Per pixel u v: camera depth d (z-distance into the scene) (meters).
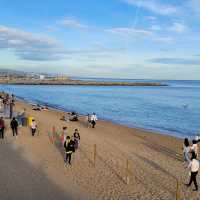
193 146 19.72
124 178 16.06
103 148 22.89
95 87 187.12
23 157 19.27
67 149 18.09
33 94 110.62
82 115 49.62
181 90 162.62
